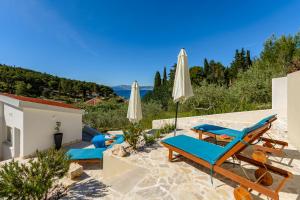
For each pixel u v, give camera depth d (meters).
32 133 7.82
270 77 14.26
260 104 13.43
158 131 6.68
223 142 5.44
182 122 8.62
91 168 6.08
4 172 3.12
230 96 14.38
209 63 40.81
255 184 2.40
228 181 3.23
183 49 5.34
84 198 2.95
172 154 4.48
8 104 8.13
